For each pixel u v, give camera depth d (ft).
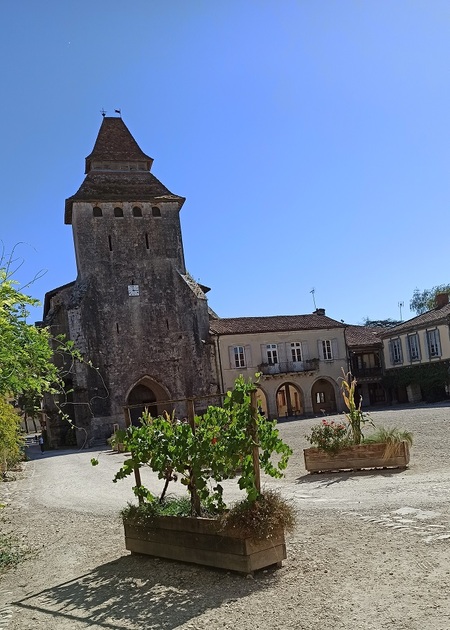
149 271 145.69
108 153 154.51
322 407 163.94
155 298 144.66
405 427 76.23
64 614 21.26
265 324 161.07
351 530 27.35
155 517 26.58
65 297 149.18
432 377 152.66
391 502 32.81
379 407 161.17
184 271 150.10
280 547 23.27
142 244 146.61
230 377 150.71
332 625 16.90
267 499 23.43
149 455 27.25
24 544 34.42
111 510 42.32
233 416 24.27
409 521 27.73
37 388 28.60
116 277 142.92
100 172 152.35
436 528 25.84
